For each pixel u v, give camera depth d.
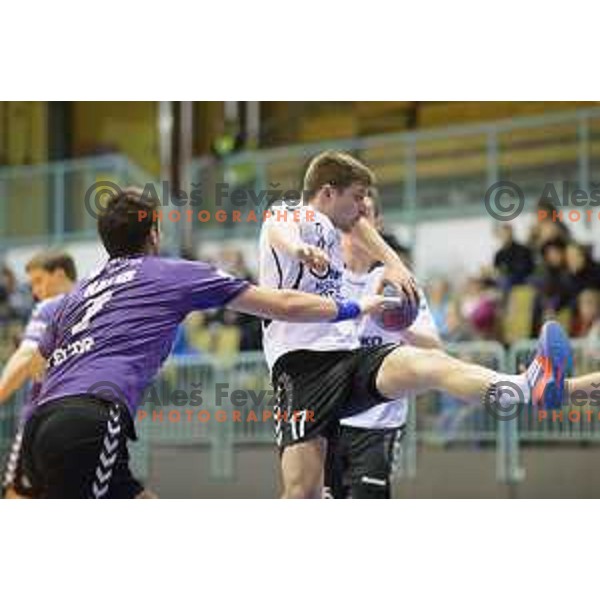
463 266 22.66
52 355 7.89
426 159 25.59
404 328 8.54
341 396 9.00
